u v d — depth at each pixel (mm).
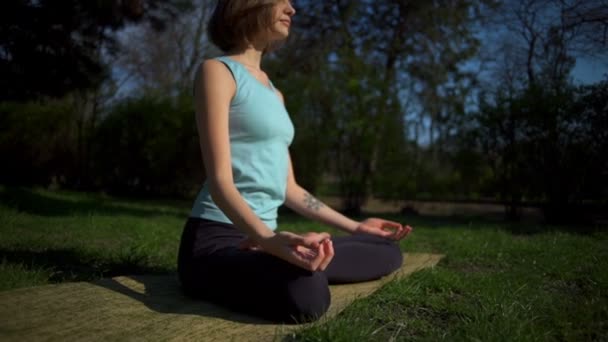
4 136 9531
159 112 10789
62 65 6102
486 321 1647
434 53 12438
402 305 1958
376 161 8805
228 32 1883
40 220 4422
